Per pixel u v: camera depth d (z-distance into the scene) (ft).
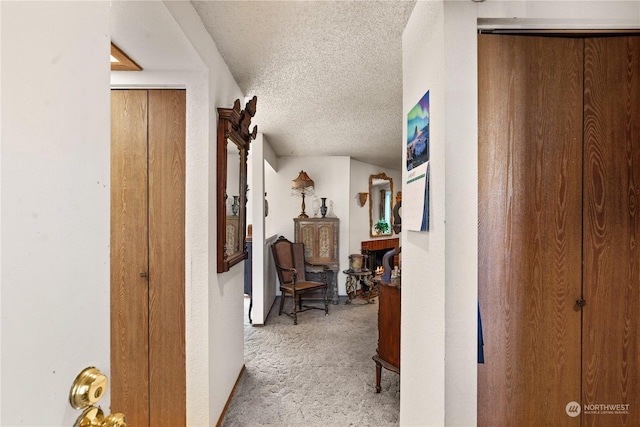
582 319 4.02
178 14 4.50
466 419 3.75
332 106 9.74
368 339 11.28
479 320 3.82
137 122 5.95
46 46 1.53
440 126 3.86
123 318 5.95
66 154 1.65
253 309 12.68
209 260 5.92
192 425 5.82
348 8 5.16
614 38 4.00
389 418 6.84
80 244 1.75
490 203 3.97
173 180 5.96
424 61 4.48
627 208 3.99
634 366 4.00
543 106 4.00
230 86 7.47
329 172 17.13
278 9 5.21
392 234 21.01
